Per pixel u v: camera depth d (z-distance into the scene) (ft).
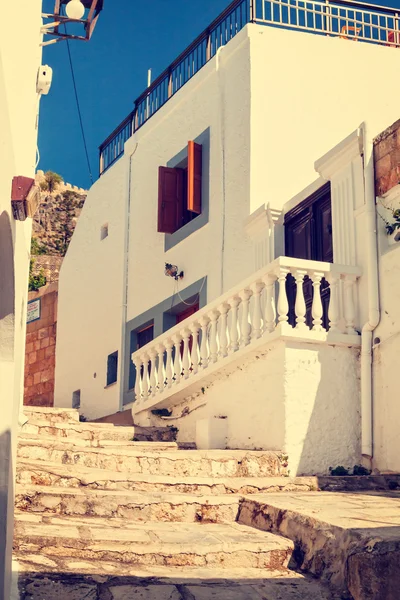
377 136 33.42
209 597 18.24
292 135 44.57
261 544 21.22
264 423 32.07
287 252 41.06
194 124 49.39
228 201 44.83
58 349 61.52
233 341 34.73
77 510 23.29
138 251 53.52
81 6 28.02
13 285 17.40
